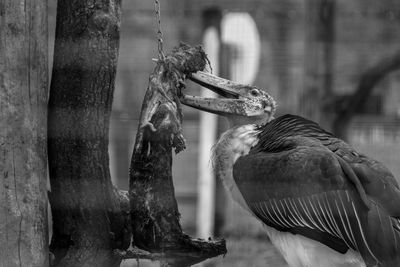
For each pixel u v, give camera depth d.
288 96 20.36
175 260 8.65
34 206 7.70
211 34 17.84
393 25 19.12
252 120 9.97
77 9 8.16
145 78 19.62
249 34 17.95
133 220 8.52
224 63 17.73
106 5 8.21
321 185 8.57
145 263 12.06
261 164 9.09
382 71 17.58
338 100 17.55
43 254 7.80
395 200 8.52
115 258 8.59
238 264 15.19
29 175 7.67
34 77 7.69
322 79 17.45
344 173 8.56
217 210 17.67
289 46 20.33
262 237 16.27
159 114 8.30
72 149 8.24
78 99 8.20
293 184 8.74
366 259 8.41
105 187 8.42
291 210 8.81
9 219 7.59
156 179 8.41
